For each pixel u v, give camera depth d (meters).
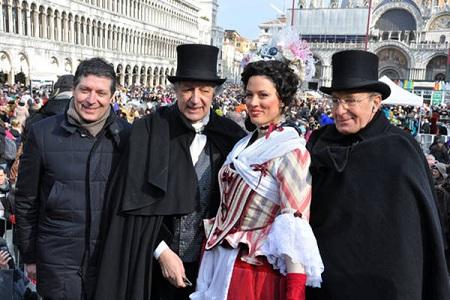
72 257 3.30
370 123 2.91
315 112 24.62
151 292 3.30
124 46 62.75
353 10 79.44
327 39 81.56
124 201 3.07
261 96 2.84
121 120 3.60
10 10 38.38
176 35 82.31
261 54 5.76
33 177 3.36
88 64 3.21
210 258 3.07
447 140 16.78
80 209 3.29
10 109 14.16
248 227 2.86
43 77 43.12
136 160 3.15
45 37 43.81
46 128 3.37
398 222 2.53
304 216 2.60
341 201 2.72
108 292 3.03
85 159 3.30
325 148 2.87
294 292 2.51
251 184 2.82
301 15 82.56
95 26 54.16
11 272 4.03
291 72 2.91
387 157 2.66
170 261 3.08
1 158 7.30
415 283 2.49
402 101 19.44
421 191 2.55
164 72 77.25
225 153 3.37
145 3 68.44
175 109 3.41
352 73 2.78
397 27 81.75
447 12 75.81
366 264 2.60
